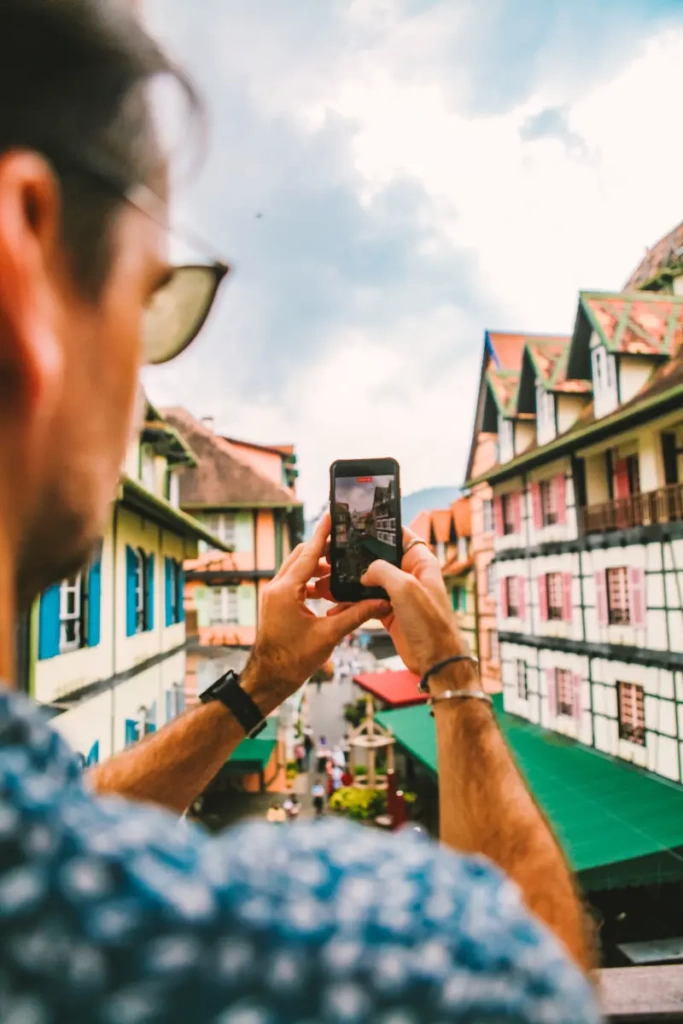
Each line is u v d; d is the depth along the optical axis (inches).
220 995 13.4
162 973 13.2
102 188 21.8
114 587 394.3
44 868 13.7
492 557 977.5
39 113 20.3
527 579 782.5
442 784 36.7
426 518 1393.9
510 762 35.4
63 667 309.7
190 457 634.8
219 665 904.9
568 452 693.3
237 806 812.6
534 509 765.3
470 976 15.0
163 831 16.0
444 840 35.2
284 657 52.8
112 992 12.9
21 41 20.2
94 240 21.6
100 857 14.2
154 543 505.0
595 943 28.9
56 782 16.0
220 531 995.3
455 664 40.4
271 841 17.5
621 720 608.4
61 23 20.7
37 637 277.9
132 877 14.1
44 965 12.9
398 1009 14.1
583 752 649.0
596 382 657.0
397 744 949.2
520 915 17.5
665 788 527.8
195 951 13.6
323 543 58.9
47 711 281.1
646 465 575.5
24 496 19.8
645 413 563.5
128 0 22.9
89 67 21.3
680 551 523.2
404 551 60.6
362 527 61.5
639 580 573.3
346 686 1742.1
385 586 45.6
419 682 42.3
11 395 18.9
